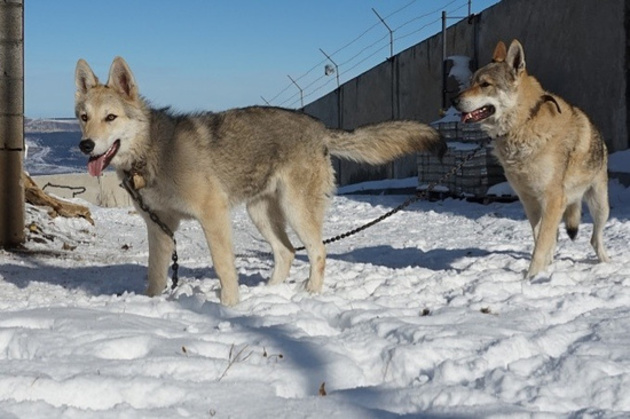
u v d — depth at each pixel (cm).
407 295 294
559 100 358
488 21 933
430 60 1065
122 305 271
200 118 300
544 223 347
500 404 182
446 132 811
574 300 270
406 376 206
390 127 334
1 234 452
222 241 290
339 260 416
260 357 213
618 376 192
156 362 204
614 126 705
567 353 217
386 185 1040
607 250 423
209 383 194
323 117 1503
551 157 348
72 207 540
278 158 310
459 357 211
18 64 450
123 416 173
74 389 187
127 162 291
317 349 216
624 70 688
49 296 317
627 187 639
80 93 295
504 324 242
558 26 788
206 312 267
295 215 314
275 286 308
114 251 475
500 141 359
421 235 546
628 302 272
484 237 521
